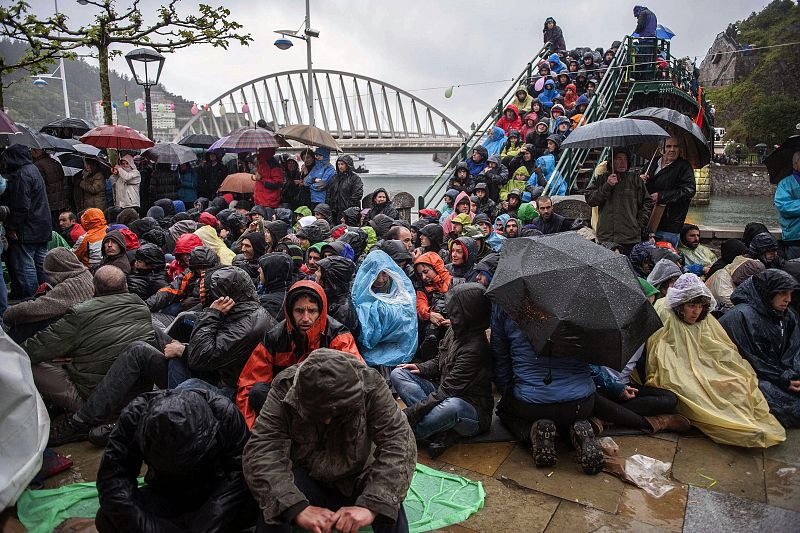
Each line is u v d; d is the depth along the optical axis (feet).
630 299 10.07
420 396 12.43
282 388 8.11
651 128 20.06
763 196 101.71
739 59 149.07
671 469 10.94
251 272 19.93
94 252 22.75
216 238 23.24
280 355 10.94
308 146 36.29
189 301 16.72
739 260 17.29
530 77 50.16
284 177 35.09
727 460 11.28
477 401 11.80
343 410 7.36
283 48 44.45
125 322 12.57
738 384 12.10
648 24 47.34
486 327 11.75
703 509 9.66
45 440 10.13
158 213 29.99
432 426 11.25
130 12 30.99
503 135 41.98
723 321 13.33
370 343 14.21
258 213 30.91
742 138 131.75
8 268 21.62
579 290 10.05
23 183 19.93
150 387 12.28
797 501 9.84
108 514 7.62
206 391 8.41
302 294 10.57
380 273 15.20
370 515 7.40
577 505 9.84
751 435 11.44
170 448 7.29
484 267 15.72
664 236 21.91
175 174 35.60
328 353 7.54
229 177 36.01
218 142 36.27
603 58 53.62
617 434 12.23
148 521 7.63
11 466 9.30
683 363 12.66
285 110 76.89
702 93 62.28
